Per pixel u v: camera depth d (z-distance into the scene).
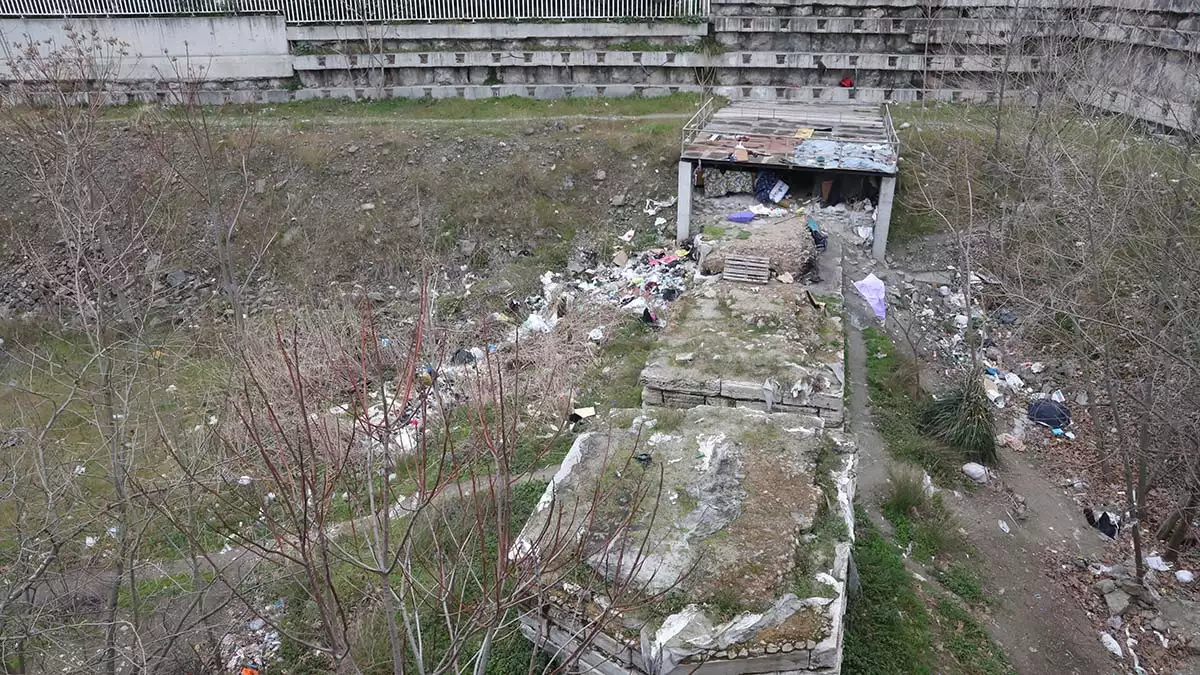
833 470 9.19
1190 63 17.83
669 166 20.48
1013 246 16.31
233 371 11.83
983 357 14.85
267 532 9.94
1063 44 19.61
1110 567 10.70
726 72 24.11
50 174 17.20
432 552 9.20
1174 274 11.91
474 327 16.17
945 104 22.44
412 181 20.56
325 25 24.23
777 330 12.98
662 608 7.25
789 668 7.04
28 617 8.05
